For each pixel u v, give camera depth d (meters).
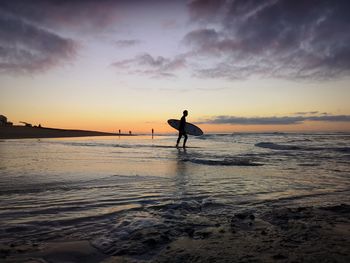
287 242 2.27
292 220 2.88
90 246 2.21
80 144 17.78
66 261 1.95
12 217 2.96
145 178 5.52
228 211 3.28
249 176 5.90
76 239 2.36
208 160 8.79
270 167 7.41
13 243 2.28
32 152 11.35
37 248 2.18
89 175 5.73
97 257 2.02
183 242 2.29
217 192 4.34
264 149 14.52
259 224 2.76
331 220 2.87
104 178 5.43
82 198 3.84
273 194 4.23
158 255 2.04
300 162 8.59
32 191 4.22
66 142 20.38
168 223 2.78
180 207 3.41
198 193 4.26
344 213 3.14
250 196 4.09
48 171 6.21
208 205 3.56
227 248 2.16
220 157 10.04
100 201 3.69
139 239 2.33
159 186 4.75
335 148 14.09
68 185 4.70
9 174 5.74
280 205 3.59
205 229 2.61
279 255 2.01
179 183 5.05
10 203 3.52
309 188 4.69
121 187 4.62
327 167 7.46
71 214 3.10
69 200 3.71
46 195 3.98
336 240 2.31
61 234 2.48
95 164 7.65
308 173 6.35
